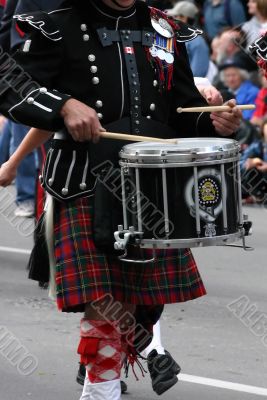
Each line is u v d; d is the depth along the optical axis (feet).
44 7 42.32
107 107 29.73
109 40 29.94
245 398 36.01
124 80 29.96
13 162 33.09
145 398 35.96
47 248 30.55
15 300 49.34
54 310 47.37
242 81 75.61
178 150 27.58
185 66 31.60
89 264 29.27
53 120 28.35
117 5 29.99
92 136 28.22
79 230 29.48
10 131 77.36
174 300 30.60
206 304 48.75
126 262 29.81
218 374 38.55
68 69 29.63
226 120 30.60
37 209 46.85
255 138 70.38
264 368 39.27
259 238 63.82
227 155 28.09
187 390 36.83
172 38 31.22
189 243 27.94
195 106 31.35
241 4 90.02
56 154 29.76
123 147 28.84
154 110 30.48
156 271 30.42
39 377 38.17
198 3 96.02
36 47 29.48
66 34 29.50
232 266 56.95
